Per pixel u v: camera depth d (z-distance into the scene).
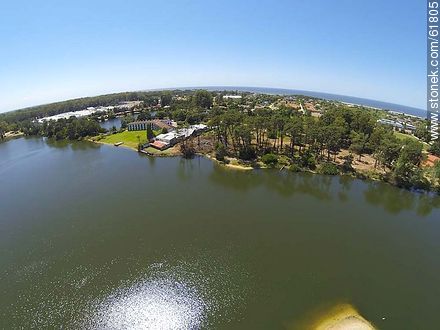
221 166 138.38
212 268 66.00
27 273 65.62
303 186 116.19
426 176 118.06
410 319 52.09
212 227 83.62
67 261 69.44
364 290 59.16
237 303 55.94
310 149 147.25
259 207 97.12
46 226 85.62
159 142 172.38
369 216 91.88
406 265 67.44
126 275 64.25
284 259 69.06
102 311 55.00
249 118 157.25
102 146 184.38
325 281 61.59
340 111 192.88
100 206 98.00
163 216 90.50
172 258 69.69
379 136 149.00
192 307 55.38
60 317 53.78
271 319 52.03
